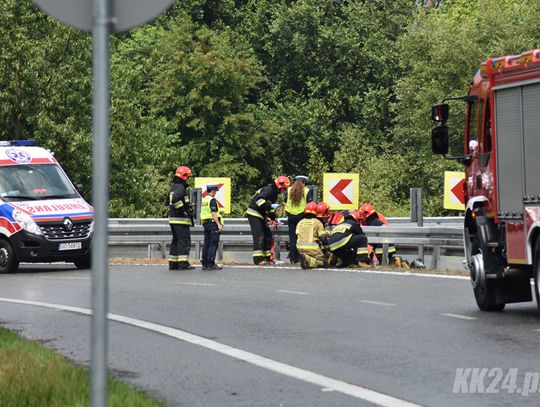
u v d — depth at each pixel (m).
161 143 155.50
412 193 73.75
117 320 38.88
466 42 169.00
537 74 38.12
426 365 27.98
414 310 40.88
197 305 43.91
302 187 70.06
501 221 39.91
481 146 41.59
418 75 175.62
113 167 147.00
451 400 23.42
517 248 38.88
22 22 134.00
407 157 178.38
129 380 26.39
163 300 46.19
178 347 31.95
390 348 31.06
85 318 40.00
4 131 136.75
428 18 182.00
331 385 25.39
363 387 25.08
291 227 70.19
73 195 72.50
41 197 71.25
